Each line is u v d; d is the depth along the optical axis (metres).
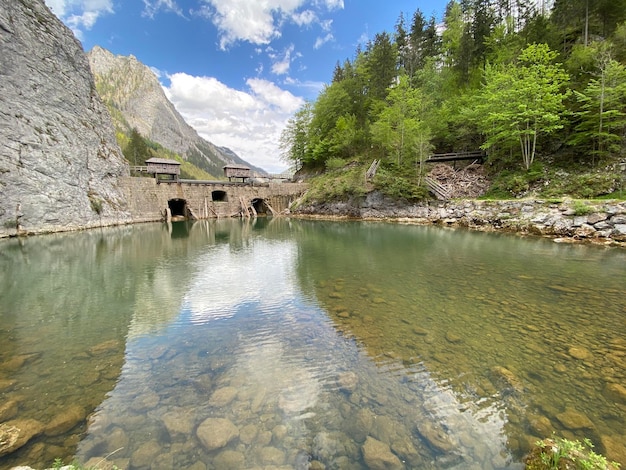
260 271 12.04
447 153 35.12
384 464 3.18
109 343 6.14
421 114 33.62
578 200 17.44
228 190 39.88
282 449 3.39
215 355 5.60
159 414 3.98
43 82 24.33
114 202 30.45
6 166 20.39
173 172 36.84
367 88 47.88
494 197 24.19
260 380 4.78
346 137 42.38
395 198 30.09
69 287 10.11
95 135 30.52
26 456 3.26
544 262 12.05
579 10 28.78
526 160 23.98
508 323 6.67
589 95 21.83
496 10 43.25
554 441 3.34
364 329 6.55
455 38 41.72
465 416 3.89
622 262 11.76
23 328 6.90
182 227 28.83
